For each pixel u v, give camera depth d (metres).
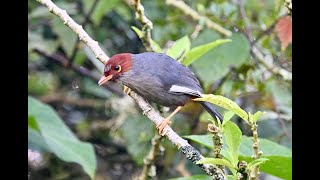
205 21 11.67
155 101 8.05
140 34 8.02
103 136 13.66
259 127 11.38
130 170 13.56
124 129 12.47
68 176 13.23
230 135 5.23
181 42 8.16
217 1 12.19
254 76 11.88
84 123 13.68
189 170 11.97
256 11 12.59
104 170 13.49
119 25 14.35
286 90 11.67
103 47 13.39
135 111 12.73
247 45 11.00
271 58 12.45
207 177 6.67
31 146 9.16
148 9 13.27
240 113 5.12
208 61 10.89
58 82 14.05
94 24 12.96
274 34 11.76
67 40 12.42
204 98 5.13
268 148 7.12
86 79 13.79
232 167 5.09
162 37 12.50
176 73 7.90
